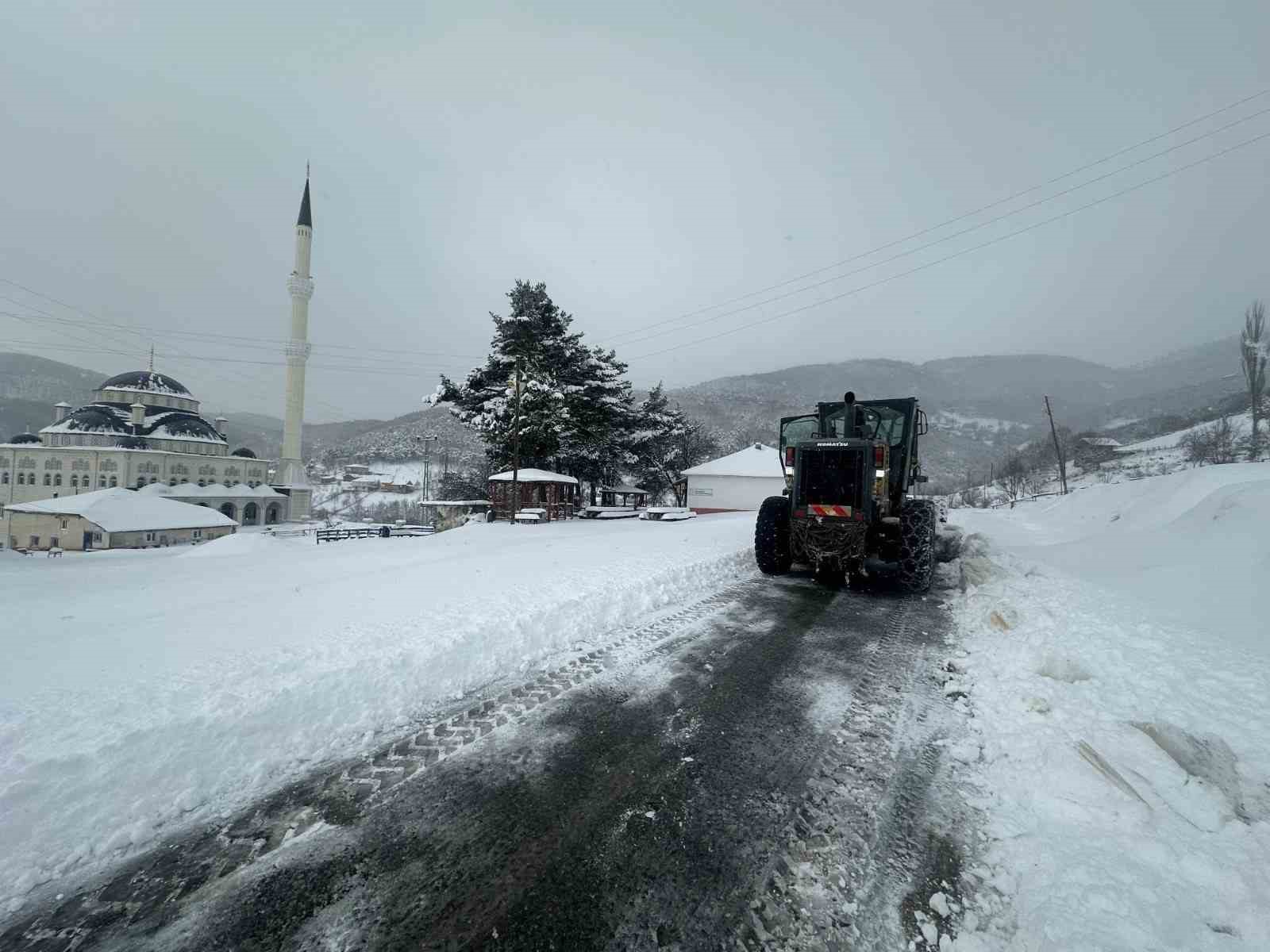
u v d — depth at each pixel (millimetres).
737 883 1866
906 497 7992
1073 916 1603
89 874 1909
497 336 29688
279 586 6703
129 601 5930
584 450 31391
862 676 3789
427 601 5387
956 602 6008
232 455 71625
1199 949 1453
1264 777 2285
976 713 3146
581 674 3809
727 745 2807
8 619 5035
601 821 2195
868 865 1943
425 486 55000
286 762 2621
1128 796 2176
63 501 40312
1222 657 3633
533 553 9320
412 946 1620
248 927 1688
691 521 20406
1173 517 12289
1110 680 3330
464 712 3203
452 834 2121
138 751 2408
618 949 1611
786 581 7246
